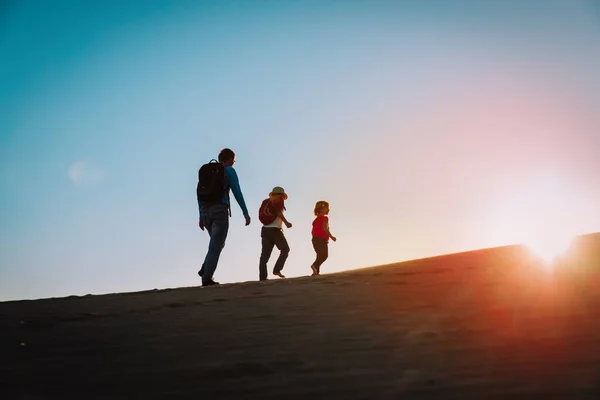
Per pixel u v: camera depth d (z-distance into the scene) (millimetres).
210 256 8984
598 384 2387
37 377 3010
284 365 2930
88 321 4555
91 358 3346
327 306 4555
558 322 3535
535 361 2754
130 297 6254
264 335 3641
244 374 2820
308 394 2475
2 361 3377
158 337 3791
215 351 3316
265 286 6328
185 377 2846
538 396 2283
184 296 5902
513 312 3910
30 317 4844
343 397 2410
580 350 2904
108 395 2660
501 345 3080
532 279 5426
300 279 7090
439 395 2359
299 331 3689
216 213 9039
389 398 2361
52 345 3730
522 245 8539
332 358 3004
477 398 2301
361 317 4020
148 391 2682
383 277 6246
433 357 2918
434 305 4336
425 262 7676
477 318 3781
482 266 6625
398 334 3453
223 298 5434
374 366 2816
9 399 2666
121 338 3830
